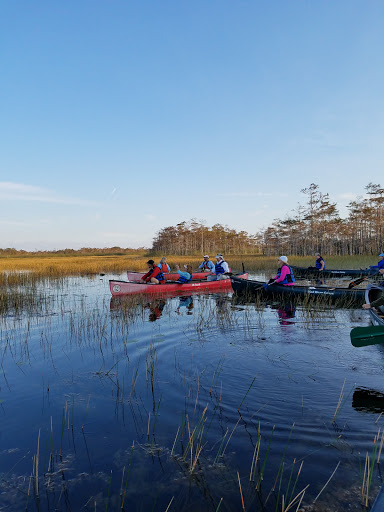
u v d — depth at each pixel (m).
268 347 6.11
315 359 5.46
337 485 2.58
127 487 2.65
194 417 3.72
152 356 5.46
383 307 7.25
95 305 10.99
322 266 18.45
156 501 2.50
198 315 9.08
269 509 2.37
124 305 10.35
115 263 33.84
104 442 3.28
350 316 8.60
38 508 2.45
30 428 3.57
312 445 3.13
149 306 10.66
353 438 3.23
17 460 3.03
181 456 3.02
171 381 4.72
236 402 4.04
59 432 3.49
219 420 3.64
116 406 4.03
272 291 11.42
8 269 24.05
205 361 5.46
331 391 4.30
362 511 2.31
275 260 35.06
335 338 6.61
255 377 4.78
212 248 93.75
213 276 15.44
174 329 7.56
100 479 2.76
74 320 8.71
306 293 10.75
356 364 5.21
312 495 2.49
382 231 53.41
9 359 5.79
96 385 4.66
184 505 2.45
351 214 59.28
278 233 73.31
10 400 4.23
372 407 3.85
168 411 3.88
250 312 9.30
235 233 94.00
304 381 4.62
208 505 2.44
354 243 60.69
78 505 2.48
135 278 18.94
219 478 2.72
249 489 2.58
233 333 7.09
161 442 3.26
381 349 5.89
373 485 2.55
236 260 35.44
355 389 4.35
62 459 3.04
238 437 3.30
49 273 22.92
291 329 7.34
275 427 3.46
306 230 61.78
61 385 4.68
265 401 4.05
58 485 2.70
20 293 12.90
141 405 4.04
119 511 2.40
